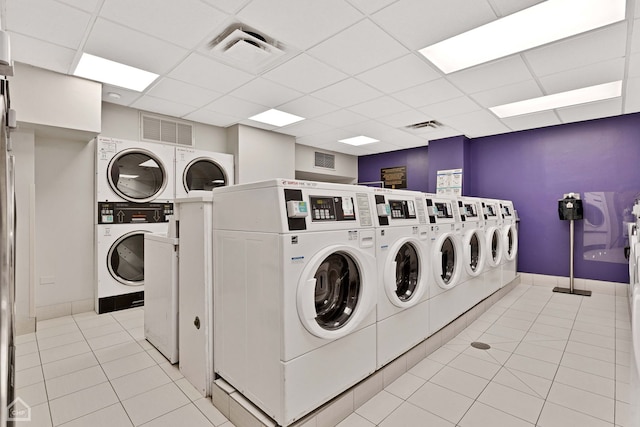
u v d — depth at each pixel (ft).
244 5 7.77
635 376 4.55
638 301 4.32
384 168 26.53
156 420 6.49
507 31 8.84
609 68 10.94
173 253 8.65
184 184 15.65
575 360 9.04
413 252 9.12
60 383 7.83
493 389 7.61
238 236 6.60
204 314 7.30
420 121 17.35
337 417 6.44
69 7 7.77
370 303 6.97
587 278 16.99
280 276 5.58
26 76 10.83
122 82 12.26
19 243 11.09
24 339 10.55
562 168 17.74
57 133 12.29
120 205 13.79
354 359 6.95
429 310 9.57
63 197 13.17
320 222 6.24
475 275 12.25
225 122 17.56
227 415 6.57
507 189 19.61
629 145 15.88
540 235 18.45
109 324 12.05
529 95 13.50
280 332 5.58
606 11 7.89
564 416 6.59
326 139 21.75
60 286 13.12
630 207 15.81
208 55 10.21
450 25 8.57
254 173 18.56
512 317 12.73
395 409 6.88
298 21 8.43
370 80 12.12
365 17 8.24
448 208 11.08
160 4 7.72
